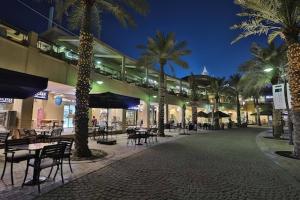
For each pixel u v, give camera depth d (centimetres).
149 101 2738
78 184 582
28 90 722
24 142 664
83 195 506
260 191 554
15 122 1220
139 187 568
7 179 602
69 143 702
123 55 2409
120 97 1305
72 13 1229
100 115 2602
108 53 2342
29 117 1262
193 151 1181
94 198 490
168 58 2123
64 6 1088
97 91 1823
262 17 1143
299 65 1041
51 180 607
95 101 1297
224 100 5538
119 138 1728
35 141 1082
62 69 1482
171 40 2050
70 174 672
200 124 3816
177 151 1172
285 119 4209
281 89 1454
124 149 1186
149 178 650
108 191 535
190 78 3288
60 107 2041
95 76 1814
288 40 1079
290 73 1075
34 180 568
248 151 1220
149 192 532
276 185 604
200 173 716
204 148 1306
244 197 512
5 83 621
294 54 1053
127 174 690
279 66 1892
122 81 2212
